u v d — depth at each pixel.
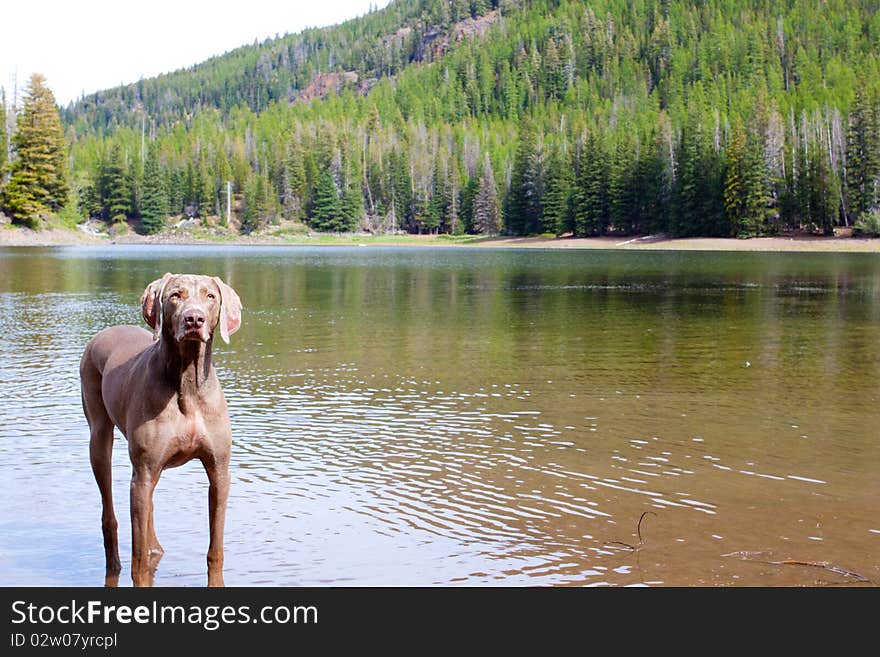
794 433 11.17
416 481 9.07
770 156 109.25
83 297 31.44
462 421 11.80
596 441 10.75
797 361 17.03
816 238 100.56
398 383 14.58
